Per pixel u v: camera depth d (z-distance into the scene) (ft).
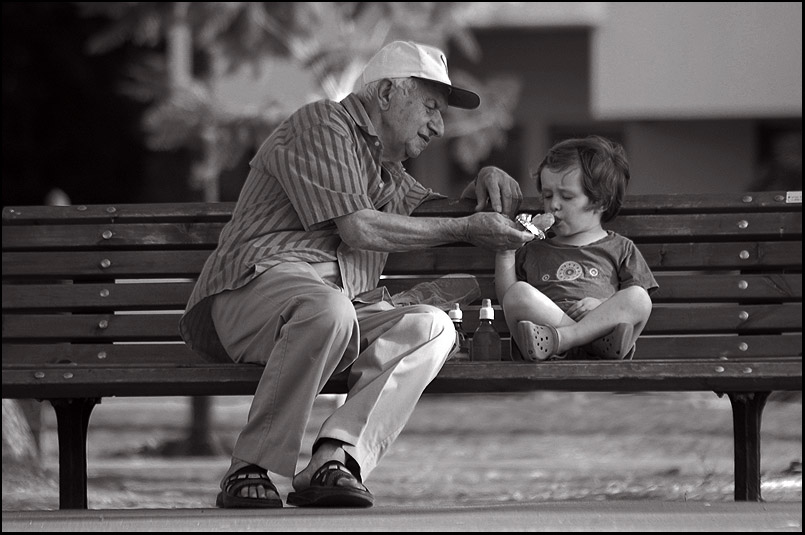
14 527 26.73
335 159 32.09
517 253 35.70
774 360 31.78
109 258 37.06
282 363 29.58
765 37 109.91
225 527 26.05
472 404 91.20
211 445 69.46
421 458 63.21
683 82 111.65
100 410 91.66
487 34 128.16
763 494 42.73
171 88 82.48
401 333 30.45
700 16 110.93
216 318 32.32
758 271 37.47
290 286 30.99
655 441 67.67
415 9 80.18
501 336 36.29
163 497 47.14
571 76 128.47
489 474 54.80
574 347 33.17
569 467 56.80
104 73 120.78
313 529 25.64
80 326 36.60
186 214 36.99
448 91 34.12
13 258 37.22
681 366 31.50
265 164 32.81
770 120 120.57
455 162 127.03
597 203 34.96
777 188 116.37
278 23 78.54
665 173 121.08
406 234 31.89
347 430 29.55
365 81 33.81
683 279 36.99
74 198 123.13
